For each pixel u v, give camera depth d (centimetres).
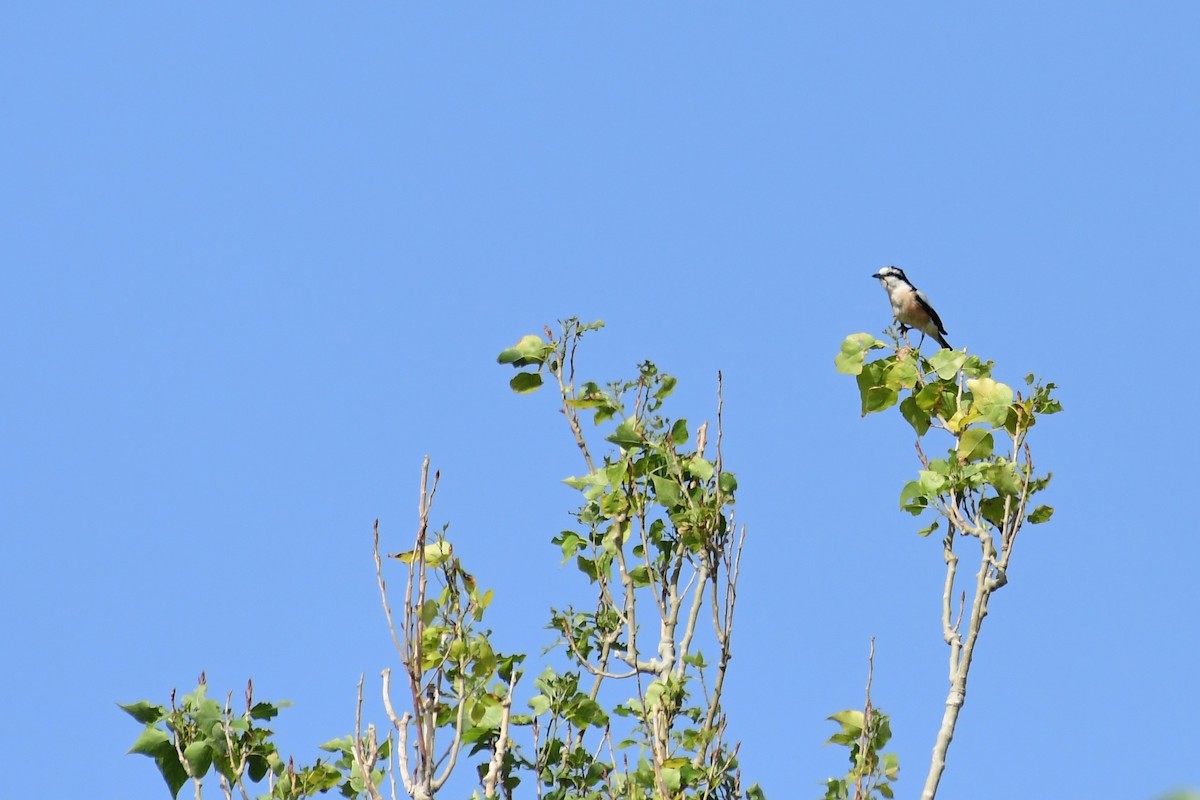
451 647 1170
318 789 1219
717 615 1310
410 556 1197
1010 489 1242
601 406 1552
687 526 1388
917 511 1268
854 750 1223
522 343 1580
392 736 1124
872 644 1209
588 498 1504
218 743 1176
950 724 1120
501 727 1221
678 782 1205
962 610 1191
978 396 1340
